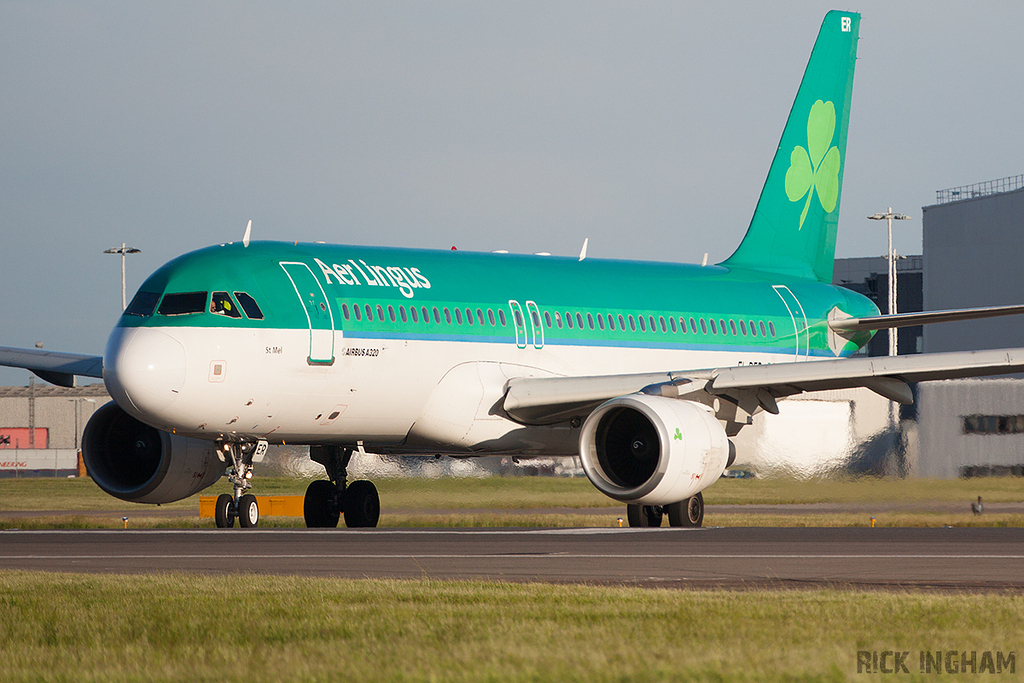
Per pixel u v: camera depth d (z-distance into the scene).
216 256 84.44
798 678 30.12
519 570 54.38
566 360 98.25
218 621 38.84
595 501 128.00
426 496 118.94
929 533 78.25
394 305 88.94
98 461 93.44
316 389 84.44
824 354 116.25
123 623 38.59
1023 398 121.94
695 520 94.00
